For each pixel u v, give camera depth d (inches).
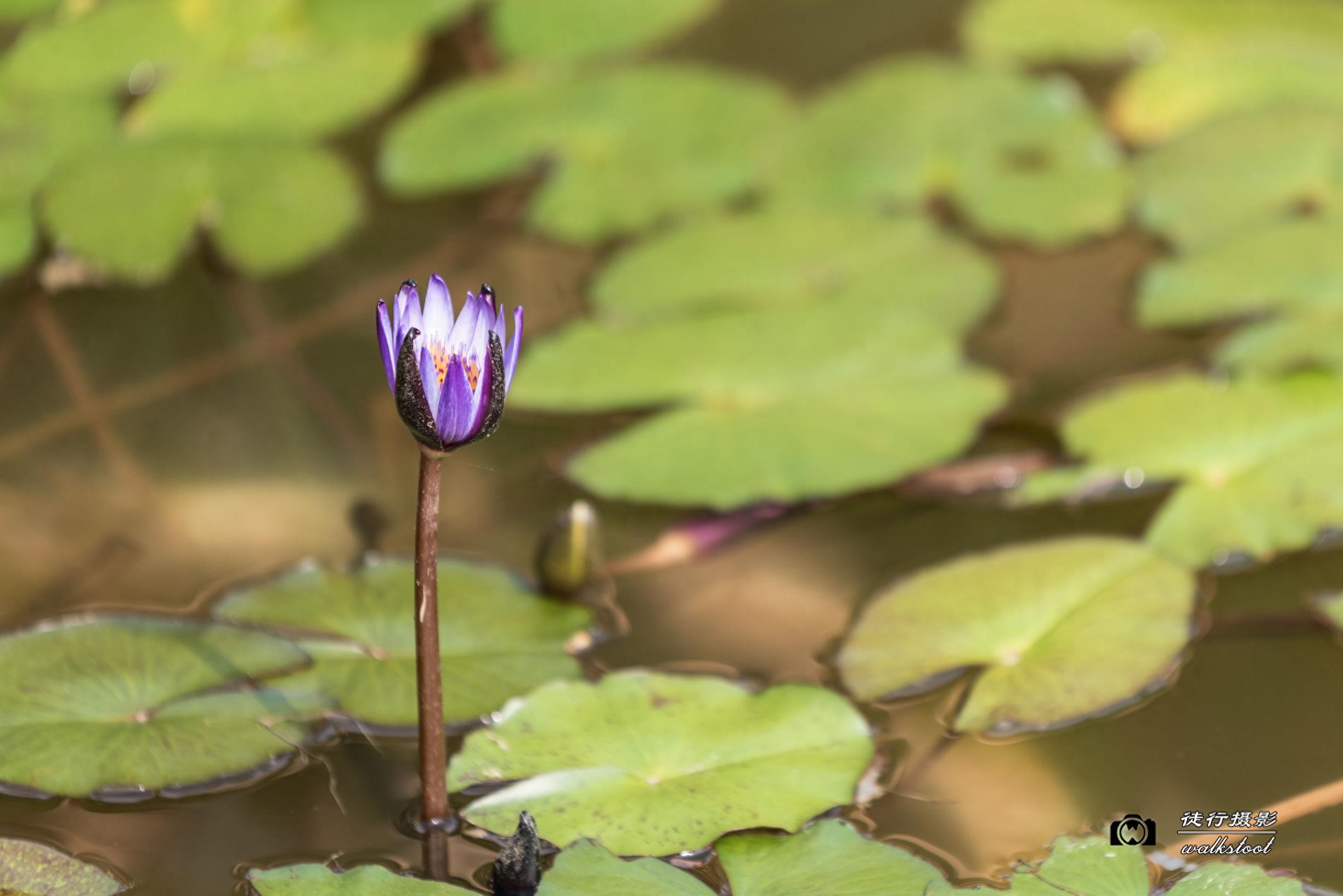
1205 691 189.6
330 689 189.3
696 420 197.3
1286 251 202.4
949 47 239.6
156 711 188.5
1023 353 199.9
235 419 198.4
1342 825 186.9
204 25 235.9
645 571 193.6
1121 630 190.4
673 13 245.9
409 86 229.8
